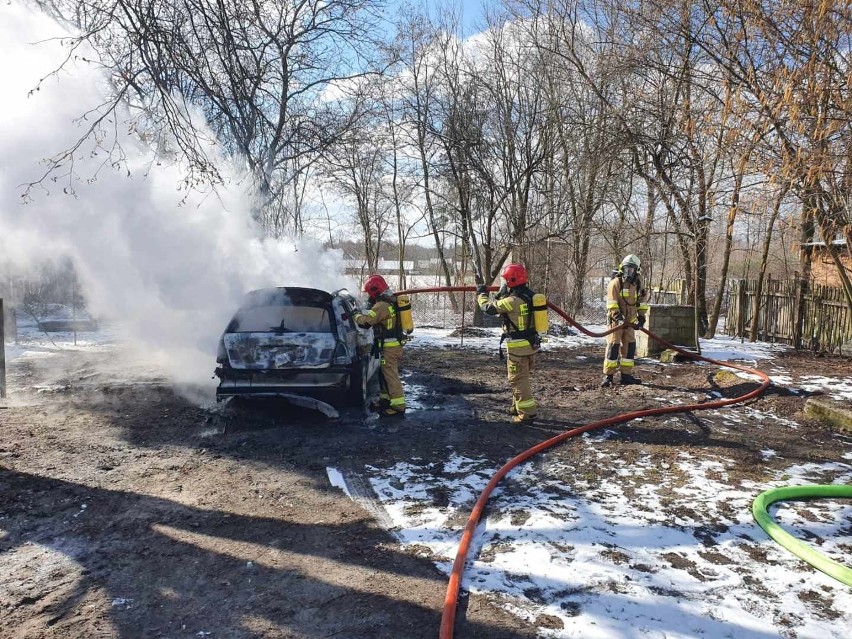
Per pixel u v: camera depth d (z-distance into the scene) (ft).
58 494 14.10
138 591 9.99
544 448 17.84
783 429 20.35
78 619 9.12
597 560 11.09
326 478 15.44
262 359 20.04
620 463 16.72
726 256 51.67
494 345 42.63
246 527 12.54
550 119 63.77
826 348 39.60
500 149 67.41
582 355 38.73
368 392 24.79
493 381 28.86
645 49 37.91
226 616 9.30
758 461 16.92
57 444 17.80
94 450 17.39
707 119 23.91
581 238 66.18
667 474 15.85
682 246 48.80
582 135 61.31
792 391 25.72
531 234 67.56
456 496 14.23
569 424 20.88
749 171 22.76
